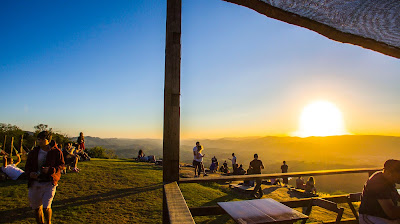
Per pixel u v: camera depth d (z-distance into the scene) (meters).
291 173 4.56
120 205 6.69
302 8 1.68
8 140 27.58
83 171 11.21
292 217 2.62
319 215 7.12
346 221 4.62
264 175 4.37
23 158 10.49
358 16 1.71
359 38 1.92
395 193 3.05
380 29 1.80
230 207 3.02
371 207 2.93
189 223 1.72
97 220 5.53
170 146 3.25
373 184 2.96
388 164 2.88
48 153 4.38
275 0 1.64
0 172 8.59
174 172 3.27
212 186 11.34
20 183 8.35
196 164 13.28
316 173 4.78
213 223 5.88
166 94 3.20
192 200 7.70
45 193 4.23
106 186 8.77
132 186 8.96
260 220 2.52
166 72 3.21
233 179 4.04
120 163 15.63
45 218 4.20
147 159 19.31
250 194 9.91
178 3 3.33
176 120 3.23
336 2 1.62
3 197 6.77
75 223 5.29
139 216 5.90
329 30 1.86
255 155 11.33
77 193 7.67
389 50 2.01
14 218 5.33
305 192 11.34
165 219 3.08
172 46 3.23
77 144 15.12
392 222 2.79
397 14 1.66
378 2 1.60
